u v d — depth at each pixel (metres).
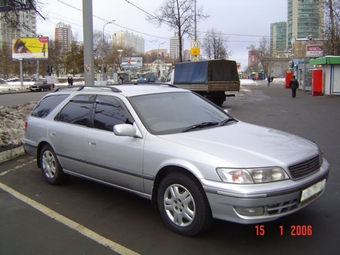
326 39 36.94
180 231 4.03
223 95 20.38
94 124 5.16
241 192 3.48
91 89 5.62
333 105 19.61
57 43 75.62
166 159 4.06
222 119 5.17
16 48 51.50
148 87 5.53
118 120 4.83
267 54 82.94
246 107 19.77
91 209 4.99
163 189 4.17
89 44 14.69
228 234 4.05
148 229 4.28
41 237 4.18
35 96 32.81
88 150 5.11
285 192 3.57
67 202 5.29
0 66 71.62
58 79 73.31
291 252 3.64
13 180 6.52
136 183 4.48
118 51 80.62
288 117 14.85
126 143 4.54
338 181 5.90
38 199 5.45
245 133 4.49
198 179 3.74
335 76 25.80
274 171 3.61
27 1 10.65
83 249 3.86
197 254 3.65
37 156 6.36
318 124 12.60
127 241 4.00
